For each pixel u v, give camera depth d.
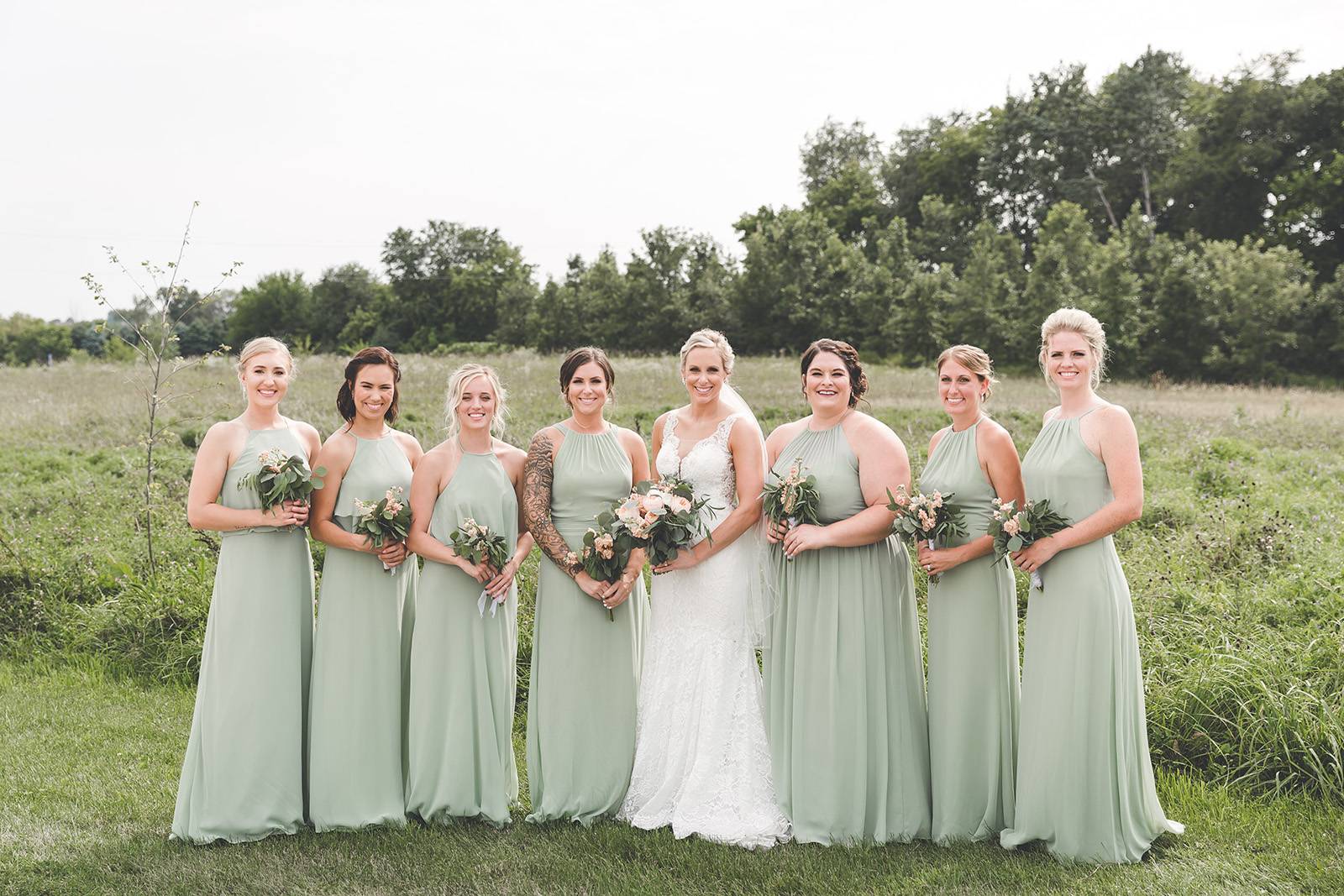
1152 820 3.67
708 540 4.04
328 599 4.01
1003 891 3.32
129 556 7.55
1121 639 3.59
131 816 4.13
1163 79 47.28
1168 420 14.15
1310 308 31.58
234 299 81.19
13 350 58.38
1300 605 5.39
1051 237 35.25
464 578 4.04
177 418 12.04
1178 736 4.39
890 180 56.47
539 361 24.97
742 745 4.01
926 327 34.47
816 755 3.84
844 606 3.87
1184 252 34.25
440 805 3.95
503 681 4.11
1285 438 12.93
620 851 3.73
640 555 4.04
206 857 3.69
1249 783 4.13
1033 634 3.69
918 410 14.86
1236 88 40.84
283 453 3.94
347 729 3.95
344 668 3.97
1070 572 3.61
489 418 4.14
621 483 4.17
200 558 7.21
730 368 4.29
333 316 72.25
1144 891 3.29
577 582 4.05
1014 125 48.94
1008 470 3.85
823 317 38.56
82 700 5.78
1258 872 3.42
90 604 7.07
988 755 3.81
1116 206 46.94
